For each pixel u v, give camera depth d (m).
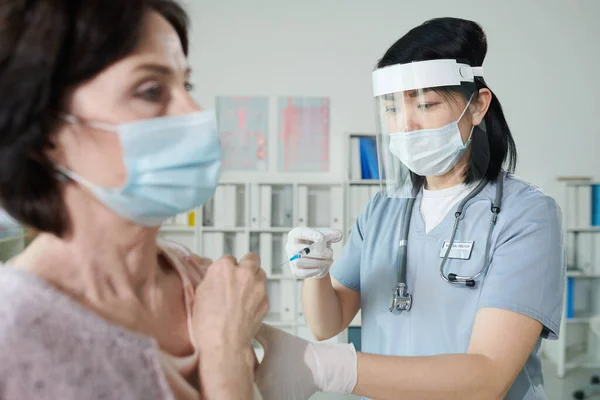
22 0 0.46
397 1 3.89
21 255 0.54
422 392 0.84
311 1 3.88
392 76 1.17
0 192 0.50
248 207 3.62
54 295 0.48
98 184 0.53
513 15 3.91
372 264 1.32
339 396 2.96
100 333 0.48
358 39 3.90
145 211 0.57
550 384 3.37
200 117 0.58
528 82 3.93
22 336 0.44
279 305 3.66
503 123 1.22
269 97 3.90
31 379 0.44
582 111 3.94
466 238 1.17
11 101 0.46
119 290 0.57
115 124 0.53
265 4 3.87
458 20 1.18
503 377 0.92
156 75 0.55
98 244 0.55
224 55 3.88
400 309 1.23
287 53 3.89
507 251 1.07
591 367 3.53
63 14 0.47
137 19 0.52
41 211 0.51
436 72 1.13
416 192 1.31
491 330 0.98
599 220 3.58
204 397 0.60
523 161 3.95
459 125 1.15
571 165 3.96
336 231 1.21
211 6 3.86
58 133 0.51
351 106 3.92
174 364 0.57
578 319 3.51
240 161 3.91
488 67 3.93
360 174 3.70
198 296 0.66
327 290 1.26
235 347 0.62
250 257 0.73
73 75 0.50
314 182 3.68
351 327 3.29
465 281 1.13
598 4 3.91
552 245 1.06
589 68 3.93
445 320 1.16
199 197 0.60
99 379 0.47
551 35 3.92
